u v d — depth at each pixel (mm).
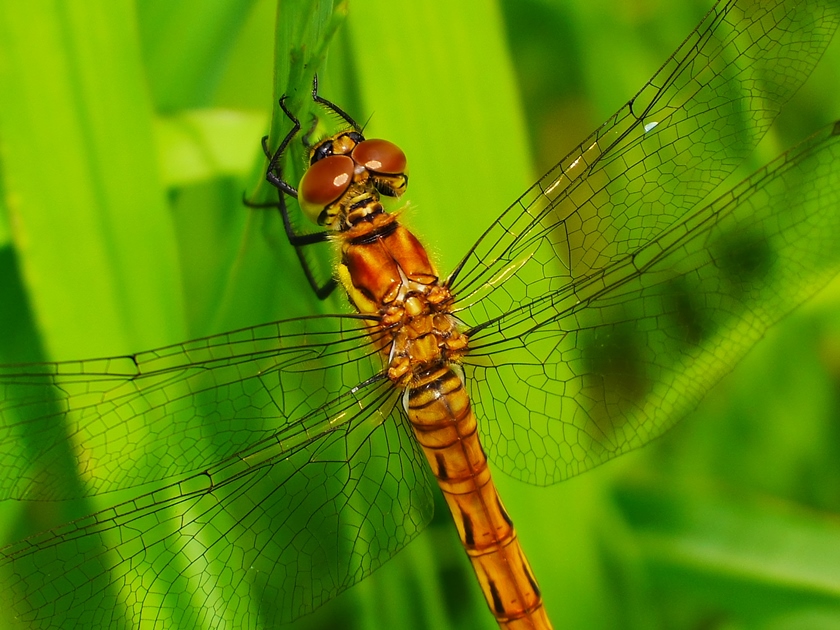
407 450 210
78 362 202
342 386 208
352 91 209
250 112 214
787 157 207
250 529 205
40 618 200
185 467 204
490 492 211
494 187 209
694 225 208
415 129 208
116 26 204
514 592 211
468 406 210
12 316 214
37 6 202
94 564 201
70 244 204
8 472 203
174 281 206
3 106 202
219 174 212
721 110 208
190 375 204
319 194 206
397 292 208
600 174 209
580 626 214
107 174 204
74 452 203
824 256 209
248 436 205
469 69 208
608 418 212
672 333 210
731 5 206
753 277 209
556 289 210
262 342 205
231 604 204
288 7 197
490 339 210
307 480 206
